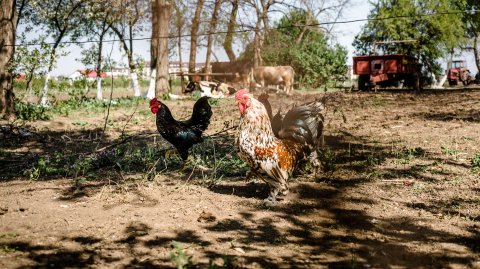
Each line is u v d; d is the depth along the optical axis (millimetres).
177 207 5820
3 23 15461
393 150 9422
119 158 8867
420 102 20719
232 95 29828
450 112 16156
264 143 5668
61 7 23031
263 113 5719
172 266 4047
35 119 15727
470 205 5891
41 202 6055
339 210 5734
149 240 4684
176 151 7762
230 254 4324
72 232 4914
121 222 5230
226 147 10047
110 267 4020
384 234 4918
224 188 6809
